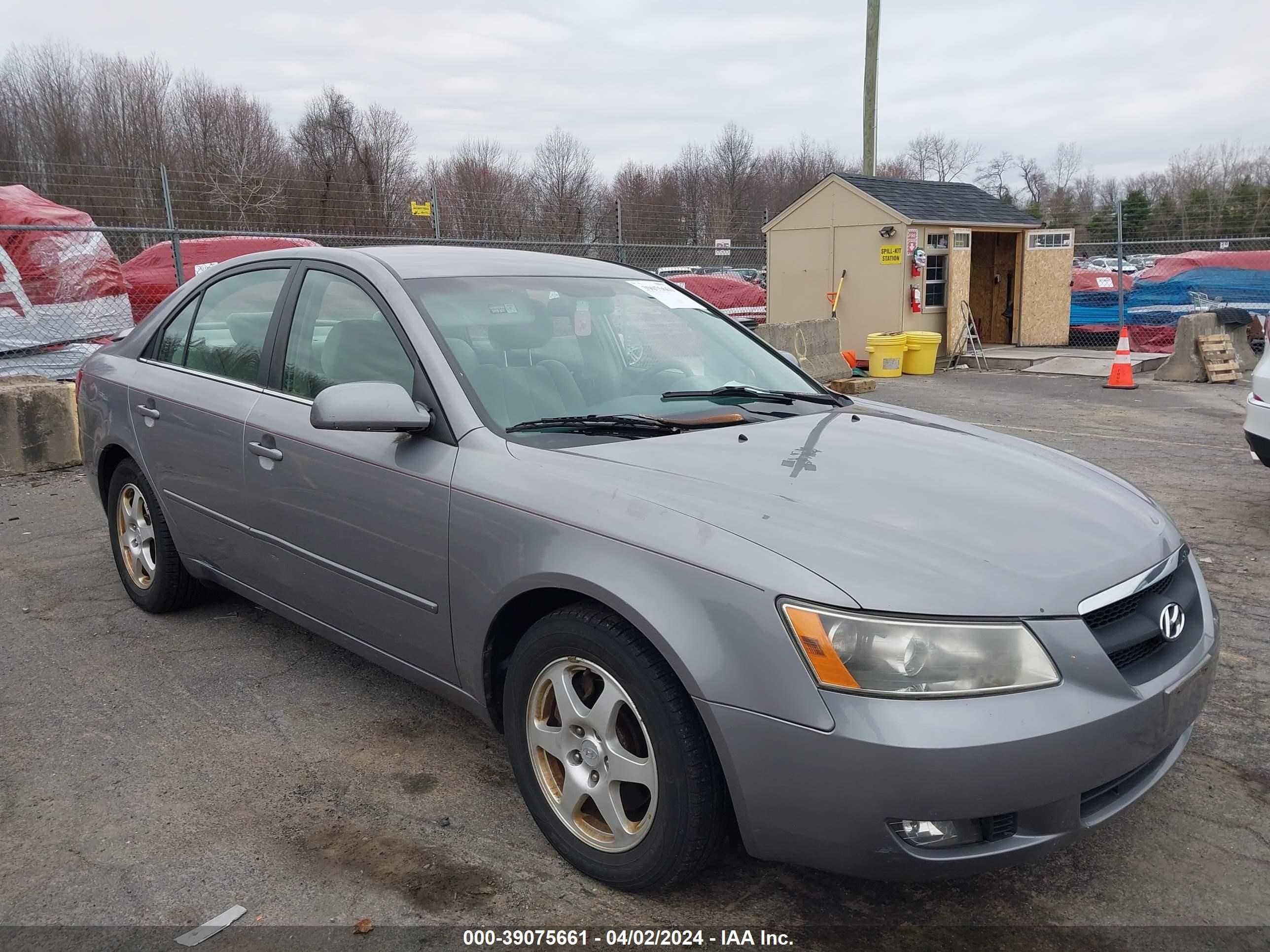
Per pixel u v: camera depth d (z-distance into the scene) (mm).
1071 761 2139
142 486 4363
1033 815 2168
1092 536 2527
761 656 2166
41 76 32125
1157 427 9461
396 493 2990
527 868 2682
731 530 2334
